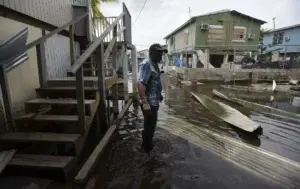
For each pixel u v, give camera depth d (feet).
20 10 13.38
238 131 16.15
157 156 11.91
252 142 14.06
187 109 23.66
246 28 67.87
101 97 13.66
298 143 13.87
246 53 68.13
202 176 9.87
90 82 13.71
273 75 50.65
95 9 38.14
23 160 9.19
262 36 85.35
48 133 10.69
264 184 9.18
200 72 49.70
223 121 18.74
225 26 66.08
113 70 18.16
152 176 9.91
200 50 65.62
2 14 12.14
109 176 9.87
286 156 12.00
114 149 12.81
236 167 10.62
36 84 15.44
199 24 64.95
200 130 16.10
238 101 26.76
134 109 23.86
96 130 13.97
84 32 22.50
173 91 37.91
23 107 13.89
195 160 11.42
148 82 11.46
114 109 20.92
